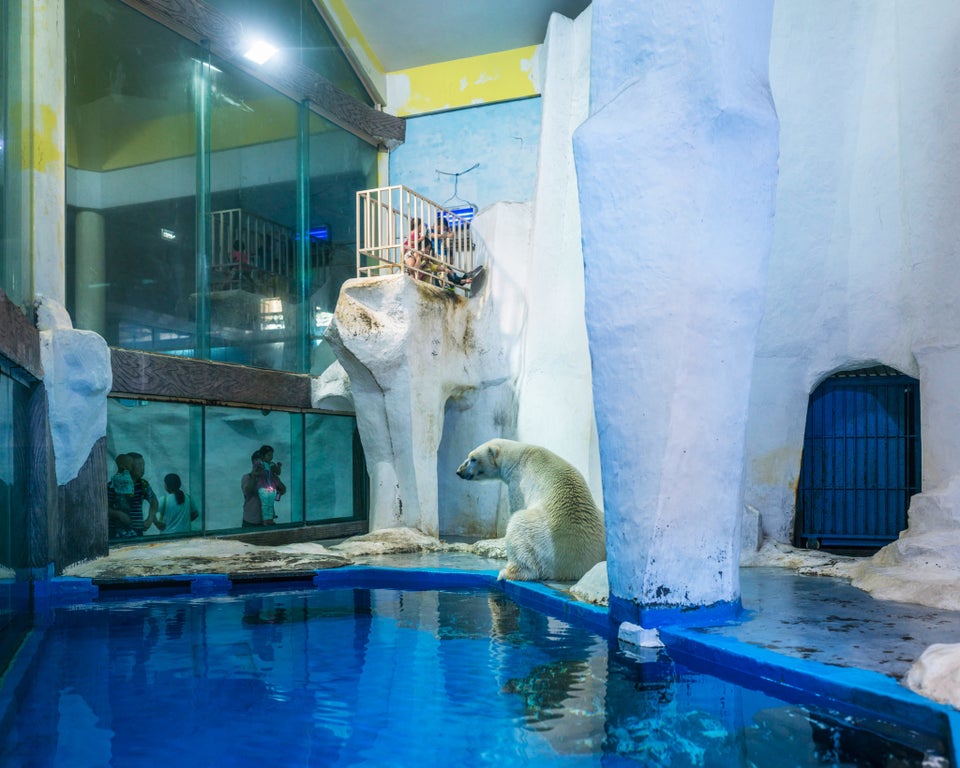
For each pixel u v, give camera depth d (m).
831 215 8.94
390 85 13.75
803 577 7.22
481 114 13.23
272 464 11.70
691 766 2.94
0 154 7.61
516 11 12.45
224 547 9.54
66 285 8.95
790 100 9.15
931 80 7.93
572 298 11.32
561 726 3.42
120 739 3.30
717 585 5.19
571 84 11.91
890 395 9.20
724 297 5.03
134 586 7.35
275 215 11.98
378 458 11.02
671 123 4.98
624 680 4.14
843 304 8.83
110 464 11.33
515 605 6.45
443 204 13.45
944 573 6.27
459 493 12.17
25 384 7.13
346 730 3.39
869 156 8.70
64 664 4.56
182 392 9.84
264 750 3.17
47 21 8.41
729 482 5.20
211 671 4.38
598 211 5.20
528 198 12.91
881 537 9.17
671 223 4.94
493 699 3.81
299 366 12.26
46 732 3.40
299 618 5.93
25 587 6.89
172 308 10.27
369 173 13.79
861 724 3.43
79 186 9.28
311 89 12.29
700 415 5.02
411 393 10.55
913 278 8.06
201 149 10.68
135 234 9.88
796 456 9.07
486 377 11.99
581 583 6.27
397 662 4.54
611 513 5.25
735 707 3.67
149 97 10.09
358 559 9.09
